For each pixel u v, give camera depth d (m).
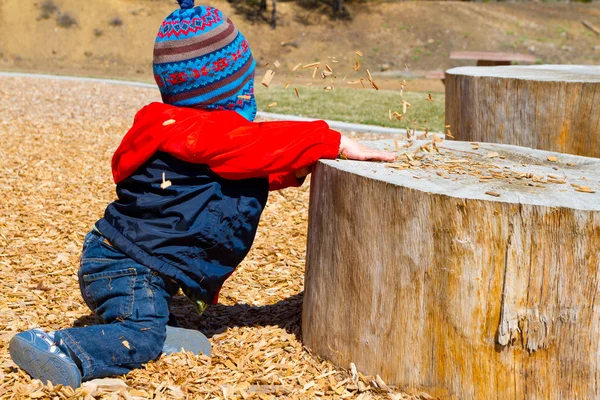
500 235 2.54
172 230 3.00
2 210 5.88
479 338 2.63
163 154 3.06
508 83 5.86
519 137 5.89
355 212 2.90
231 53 3.06
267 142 2.98
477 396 2.67
